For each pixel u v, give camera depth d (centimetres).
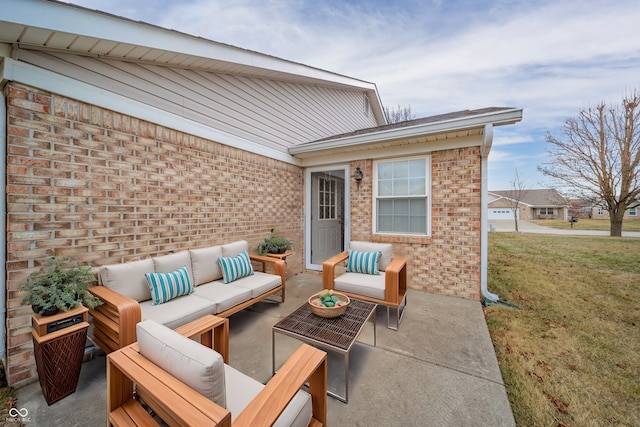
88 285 243
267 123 494
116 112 268
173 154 325
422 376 225
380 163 494
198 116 369
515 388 212
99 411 183
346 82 684
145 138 294
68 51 244
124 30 245
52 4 198
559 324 326
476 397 199
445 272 430
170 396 107
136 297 261
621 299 389
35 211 211
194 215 351
